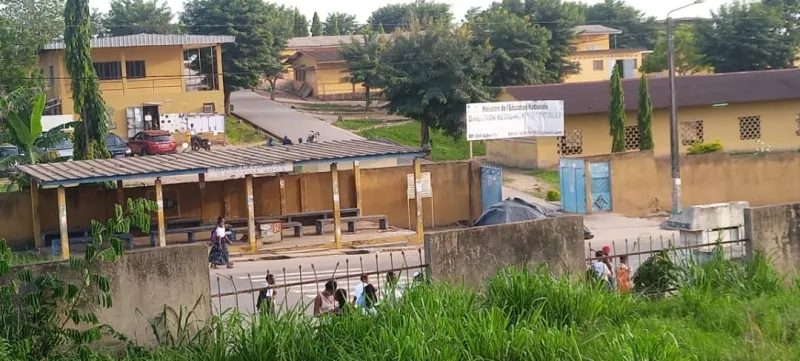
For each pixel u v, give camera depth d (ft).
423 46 166.71
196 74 193.88
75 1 107.24
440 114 167.43
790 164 115.85
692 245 46.91
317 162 91.86
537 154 145.89
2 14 171.32
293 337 34.30
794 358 34.27
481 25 210.38
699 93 152.56
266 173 94.84
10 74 145.48
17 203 97.04
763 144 152.56
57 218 97.55
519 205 90.99
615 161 112.57
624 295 40.70
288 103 229.66
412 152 95.55
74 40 107.34
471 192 109.60
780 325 37.58
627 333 34.06
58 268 35.55
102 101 109.09
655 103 148.05
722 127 151.94
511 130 123.75
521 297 38.37
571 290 38.73
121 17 277.03
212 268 84.02
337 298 43.32
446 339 33.04
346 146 100.68
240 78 208.23
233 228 94.48
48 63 171.63
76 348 34.71
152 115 172.65
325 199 105.29
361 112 216.95
